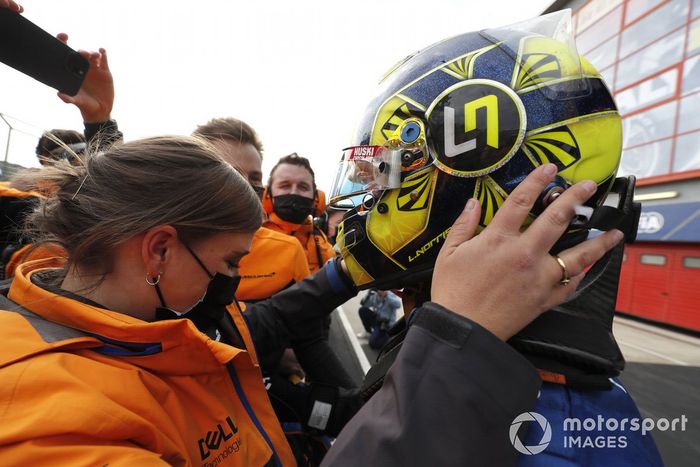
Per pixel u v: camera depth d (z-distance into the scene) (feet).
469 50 2.13
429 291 2.32
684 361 16.16
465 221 1.77
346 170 2.49
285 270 5.14
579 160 1.91
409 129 2.09
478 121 1.94
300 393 4.12
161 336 2.05
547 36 2.18
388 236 2.23
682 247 24.06
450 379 1.41
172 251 2.15
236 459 2.35
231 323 3.21
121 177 2.06
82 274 2.12
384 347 2.60
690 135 23.75
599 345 1.70
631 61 28.02
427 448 1.35
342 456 1.47
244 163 5.33
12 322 1.75
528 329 1.74
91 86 4.21
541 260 1.52
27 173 2.26
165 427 1.84
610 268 2.00
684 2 24.22
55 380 1.55
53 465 1.39
